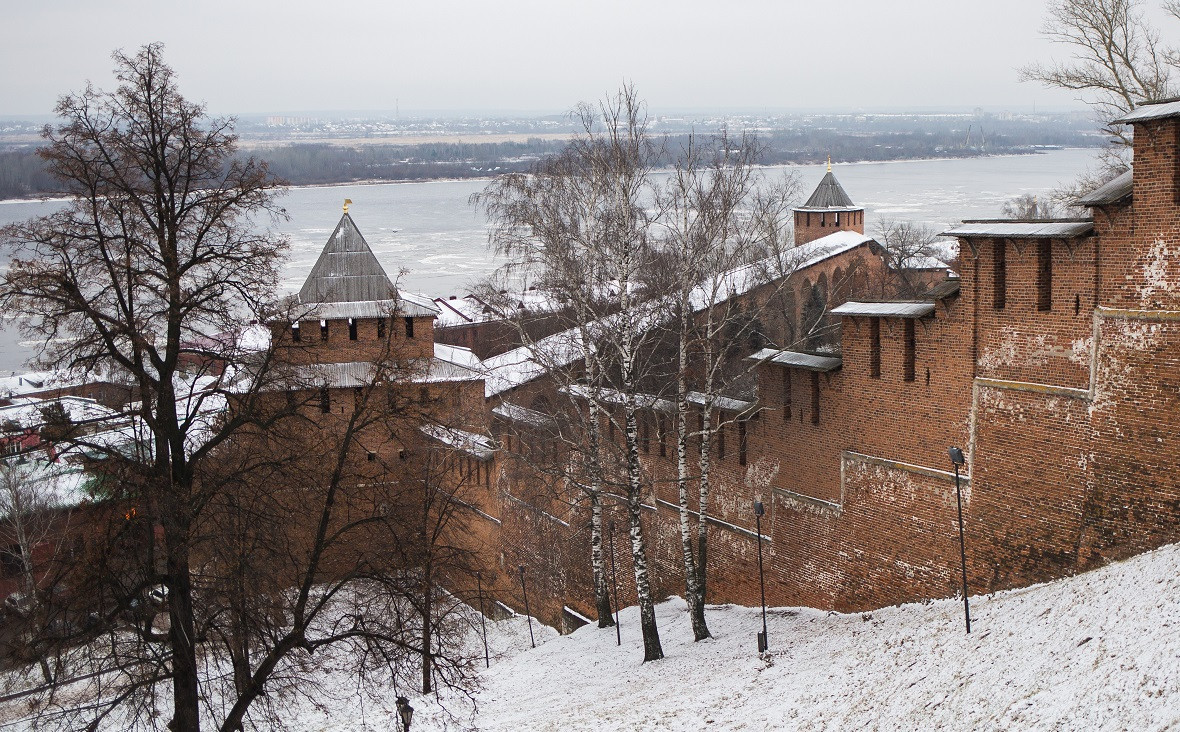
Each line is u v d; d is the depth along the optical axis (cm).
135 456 2800
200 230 2762
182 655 2650
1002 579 3103
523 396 5578
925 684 2522
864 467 3566
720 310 5262
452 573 4456
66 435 2680
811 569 3816
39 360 2730
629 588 4847
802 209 11394
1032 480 3017
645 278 4028
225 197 2764
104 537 2591
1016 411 3055
